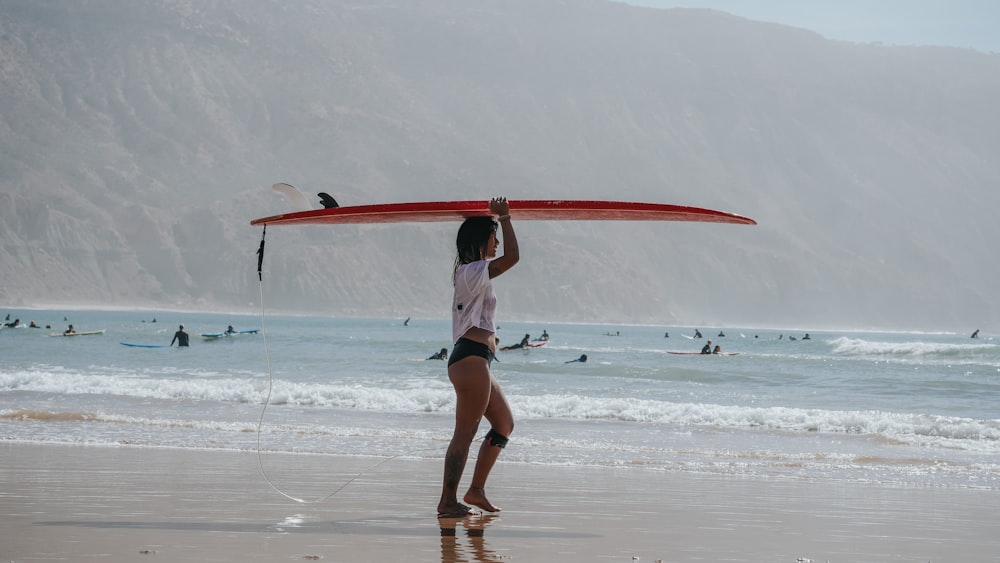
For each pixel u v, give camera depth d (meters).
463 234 18.95
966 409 57.97
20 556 14.68
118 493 21.73
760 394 67.38
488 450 18.95
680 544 17.02
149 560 14.45
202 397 53.75
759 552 16.52
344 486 23.73
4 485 22.77
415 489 23.50
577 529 18.28
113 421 39.94
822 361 111.19
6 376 57.97
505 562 14.98
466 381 18.23
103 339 151.88
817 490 25.42
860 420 44.41
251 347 130.88
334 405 51.41
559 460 31.23
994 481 28.05
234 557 14.76
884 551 17.03
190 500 20.88
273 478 25.05
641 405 49.28
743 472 29.08
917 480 28.11
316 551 15.40
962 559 16.52
